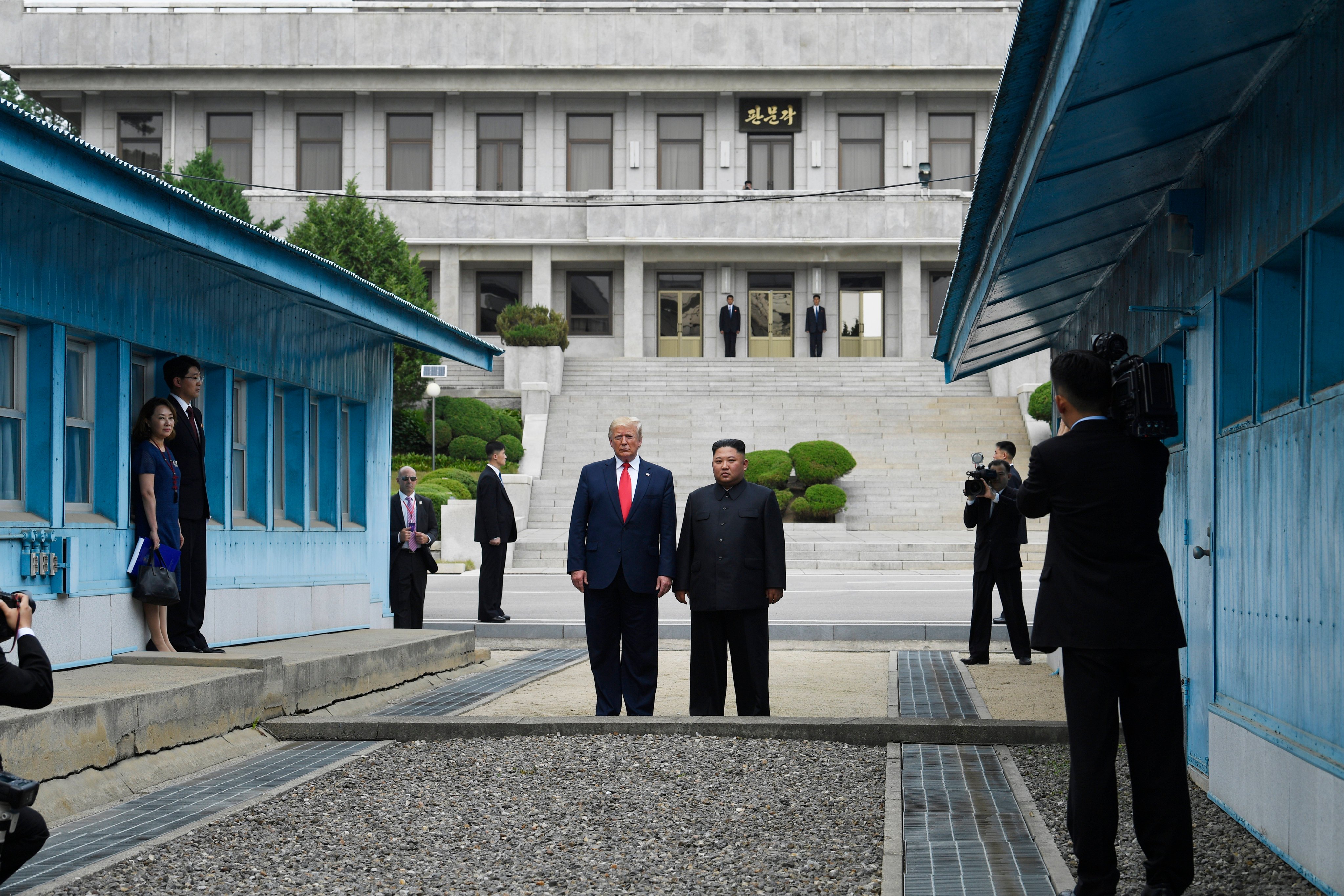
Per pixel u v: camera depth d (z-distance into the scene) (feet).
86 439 28.78
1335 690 15.16
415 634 40.93
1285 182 16.97
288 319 38.32
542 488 102.78
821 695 34.17
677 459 112.37
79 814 20.24
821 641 47.26
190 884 16.21
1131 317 28.35
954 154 146.41
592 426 118.21
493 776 22.86
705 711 29.86
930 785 21.84
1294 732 16.81
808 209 142.31
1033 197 21.17
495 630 48.70
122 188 24.09
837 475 101.96
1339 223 15.71
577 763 23.91
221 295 33.99
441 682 38.09
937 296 146.51
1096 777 14.90
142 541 28.89
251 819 19.69
